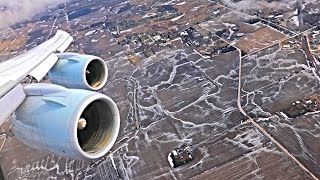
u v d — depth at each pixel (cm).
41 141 1176
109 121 1291
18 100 1185
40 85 1298
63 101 1184
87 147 1232
